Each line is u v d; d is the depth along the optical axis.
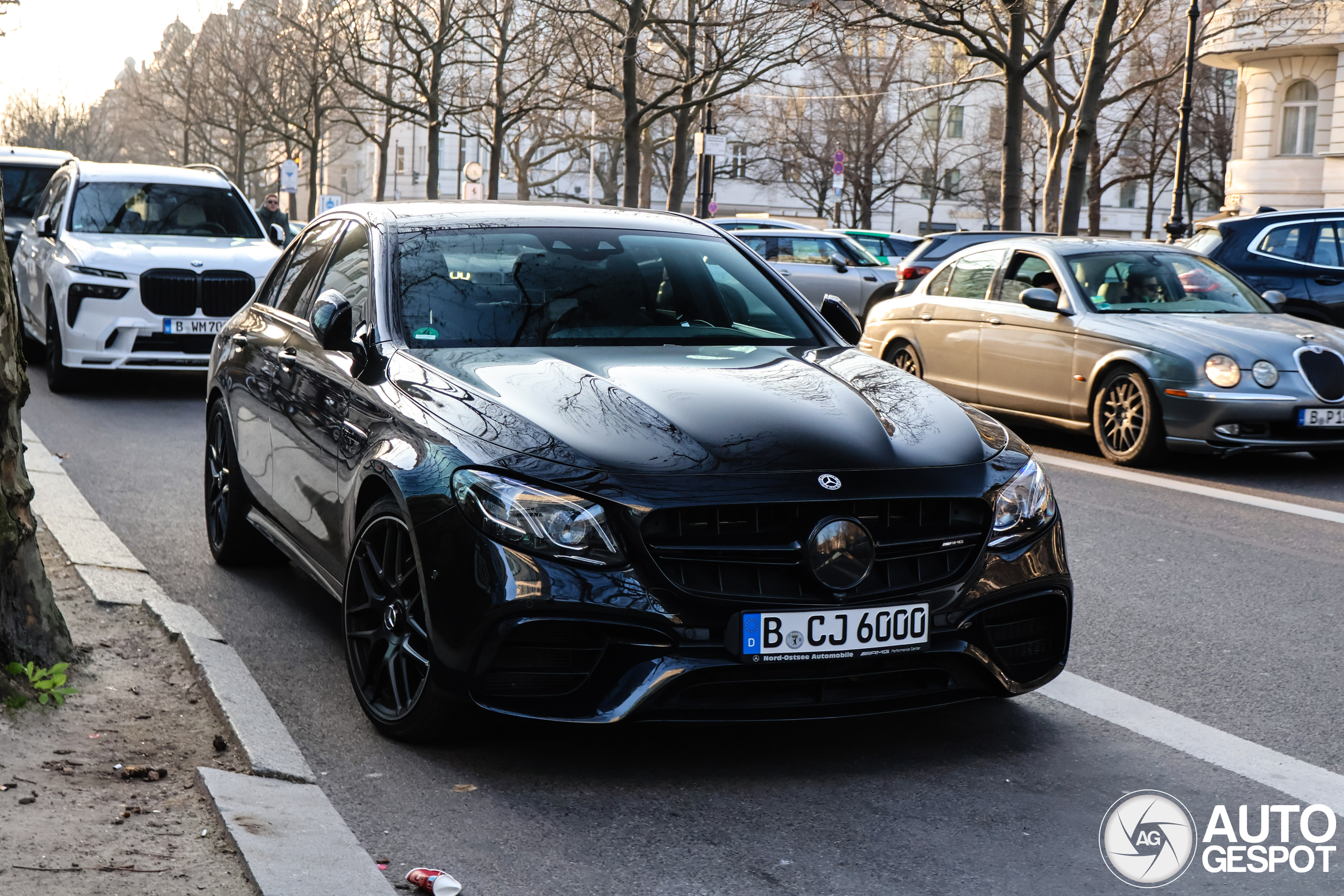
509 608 3.68
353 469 4.43
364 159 83.12
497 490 3.77
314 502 4.88
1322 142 39.56
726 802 3.76
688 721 3.74
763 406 4.13
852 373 4.62
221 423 6.23
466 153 74.62
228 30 61.34
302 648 5.10
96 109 97.81
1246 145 41.41
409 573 4.04
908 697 3.94
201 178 13.59
